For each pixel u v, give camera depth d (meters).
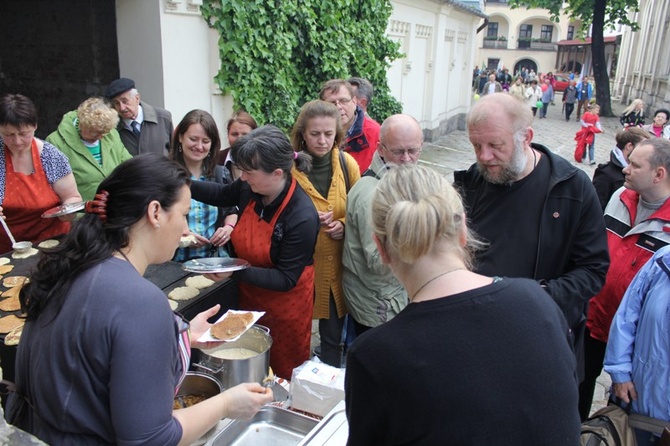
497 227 2.10
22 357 1.24
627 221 2.76
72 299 1.16
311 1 6.28
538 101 21.56
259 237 2.37
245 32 5.21
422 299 1.07
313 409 1.85
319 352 3.54
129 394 1.11
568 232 2.03
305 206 2.33
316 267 2.86
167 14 4.49
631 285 2.17
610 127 18.97
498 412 0.96
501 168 1.97
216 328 1.82
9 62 5.54
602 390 3.58
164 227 1.27
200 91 5.00
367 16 7.81
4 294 2.22
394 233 1.06
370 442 1.07
